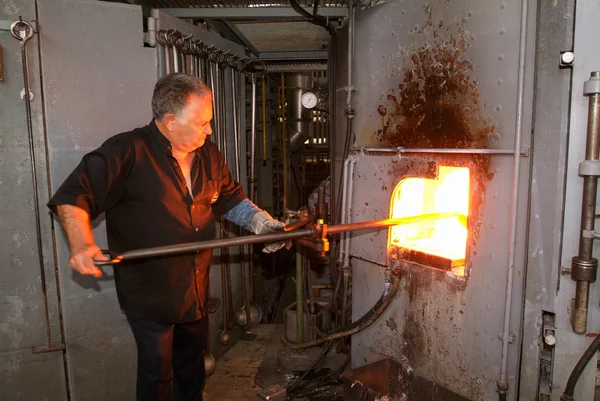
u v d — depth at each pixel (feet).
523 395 6.24
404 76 7.32
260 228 6.62
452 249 7.45
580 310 5.56
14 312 6.83
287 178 16.02
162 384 6.30
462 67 6.44
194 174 6.17
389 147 7.70
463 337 6.82
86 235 4.92
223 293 9.73
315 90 15.40
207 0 9.07
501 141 6.08
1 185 6.56
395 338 7.95
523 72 5.73
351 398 7.43
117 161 5.49
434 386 7.17
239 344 10.45
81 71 6.88
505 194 6.11
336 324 9.82
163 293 5.99
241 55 10.53
